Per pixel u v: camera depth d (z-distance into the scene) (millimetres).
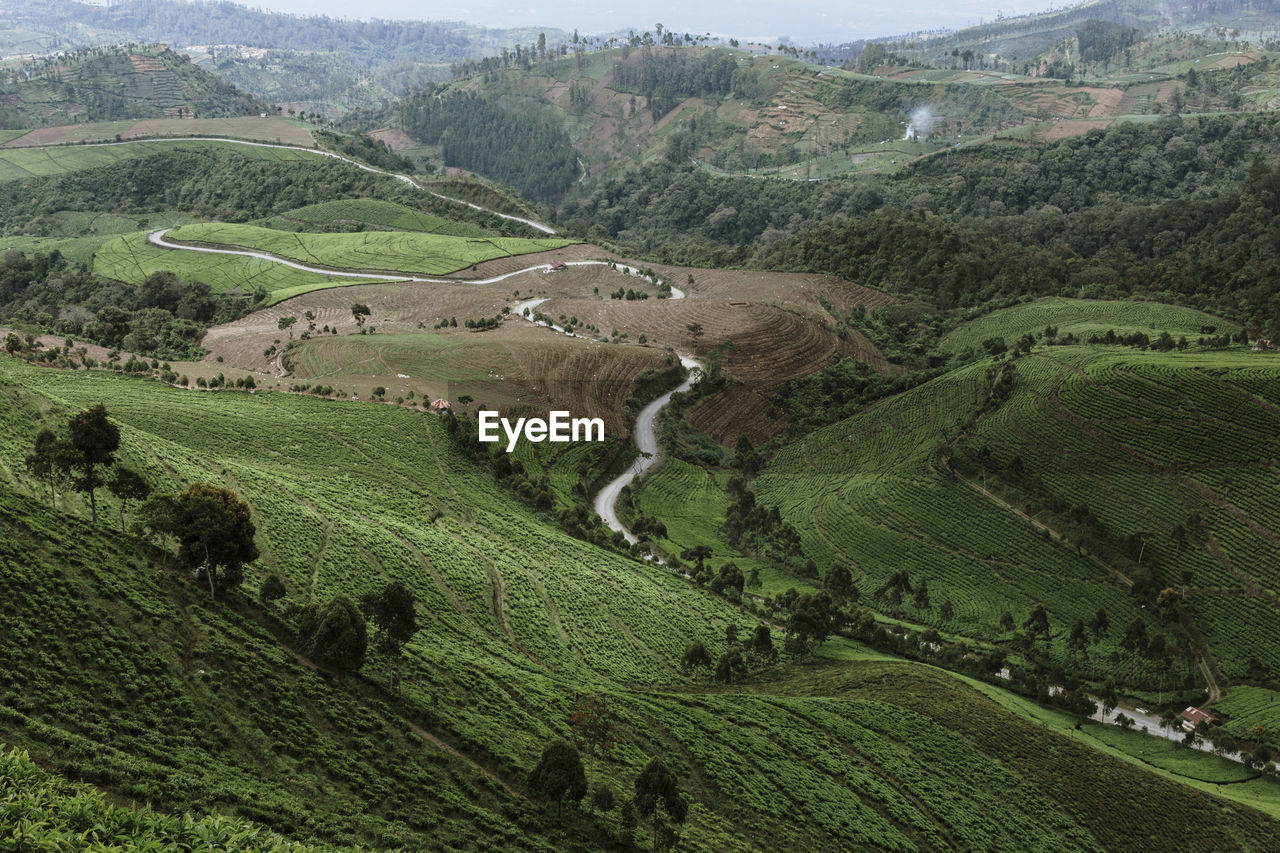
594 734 78375
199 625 73188
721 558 171125
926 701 116688
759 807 85312
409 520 128750
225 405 157500
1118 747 126562
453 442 169125
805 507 197625
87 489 87500
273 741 65125
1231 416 190250
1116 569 168625
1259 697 140625
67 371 167625
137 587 73812
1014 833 94875
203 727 63625
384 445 157125
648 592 135000
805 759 97125
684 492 197000
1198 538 171500
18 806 42906
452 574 114562
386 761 68062
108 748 56531
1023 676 139375
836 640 144125
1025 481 190125
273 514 110062
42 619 65812
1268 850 100250
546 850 65125
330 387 184000
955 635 155375
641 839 72500
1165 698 141875
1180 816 103125
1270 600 159000
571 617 117750
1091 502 182750
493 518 141875
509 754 75188
